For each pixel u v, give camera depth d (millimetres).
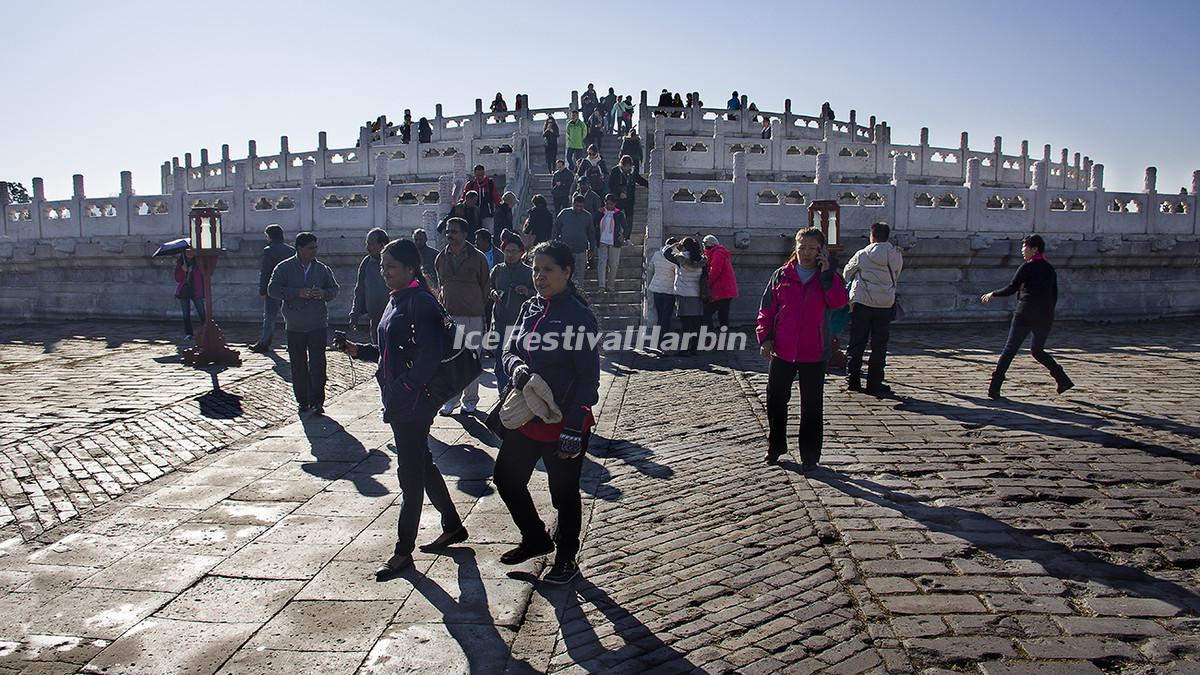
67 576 5336
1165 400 9656
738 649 4039
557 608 4793
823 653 3902
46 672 4137
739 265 17828
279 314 18984
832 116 34688
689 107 32781
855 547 5172
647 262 16547
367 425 9719
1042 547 5090
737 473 7172
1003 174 30547
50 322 21734
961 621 4117
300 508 6711
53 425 9195
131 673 4121
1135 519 5555
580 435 4777
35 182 23328
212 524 6324
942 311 18266
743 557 5234
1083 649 3799
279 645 4395
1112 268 19766
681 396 11055
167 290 20859
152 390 11344
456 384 5449
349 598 4977
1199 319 19922
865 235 18438
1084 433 7988
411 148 28203
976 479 6555
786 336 7055
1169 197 20703
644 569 5246
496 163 24406
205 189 33281
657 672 3914
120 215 22328
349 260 18875
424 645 4375
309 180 20422
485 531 6133
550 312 4934
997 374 9820
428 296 5422
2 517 6395
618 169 19922
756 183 18031
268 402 10914
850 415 9078
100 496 6965
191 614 4781
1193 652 3762
